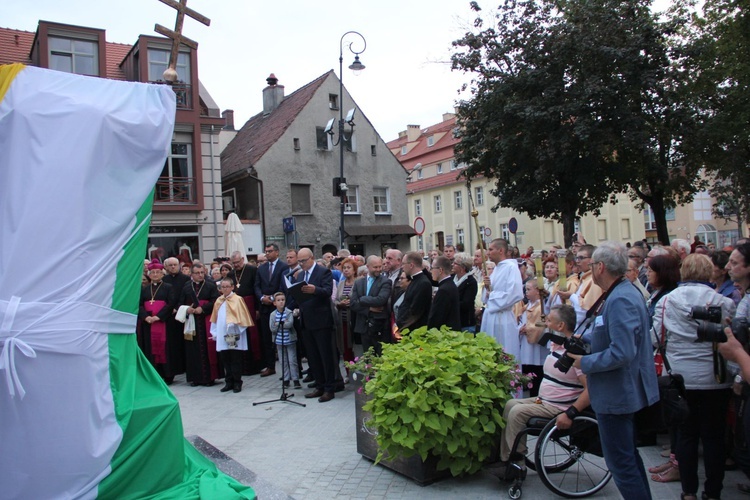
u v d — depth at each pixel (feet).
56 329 10.80
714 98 63.98
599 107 58.65
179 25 13.48
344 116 90.89
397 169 96.43
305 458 17.12
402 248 97.19
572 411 12.93
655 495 13.85
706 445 12.73
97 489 11.13
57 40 62.90
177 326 29.84
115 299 11.85
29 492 10.62
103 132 11.64
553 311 14.44
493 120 65.36
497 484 14.66
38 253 10.91
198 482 12.73
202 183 70.08
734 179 67.56
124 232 11.96
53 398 10.75
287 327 26.08
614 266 11.17
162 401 12.54
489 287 22.34
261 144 88.43
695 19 64.13
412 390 14.01
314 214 86.94
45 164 11.14
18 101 11.26
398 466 15.52
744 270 12.78
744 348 11.64
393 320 24.21
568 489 14.24
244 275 30.86
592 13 58.03
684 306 12.61
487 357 15.24
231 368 26.91
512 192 69.72
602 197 71.05
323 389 24.67
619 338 10.66
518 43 62.49
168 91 12.78
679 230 160.97
